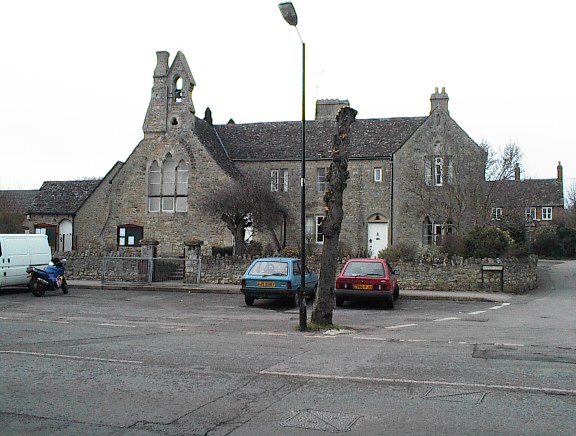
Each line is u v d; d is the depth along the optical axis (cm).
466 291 2519
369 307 2045
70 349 1116
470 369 938
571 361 1006
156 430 638
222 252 3447
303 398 766
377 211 3553
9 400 752
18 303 2028
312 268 2642
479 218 3162
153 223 3753
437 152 3428
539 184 6750
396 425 654
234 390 806
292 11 1398
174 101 3784
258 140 3978
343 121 1495
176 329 1441
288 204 3722
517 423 661
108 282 2706
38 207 4112
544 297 2380
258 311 1905
